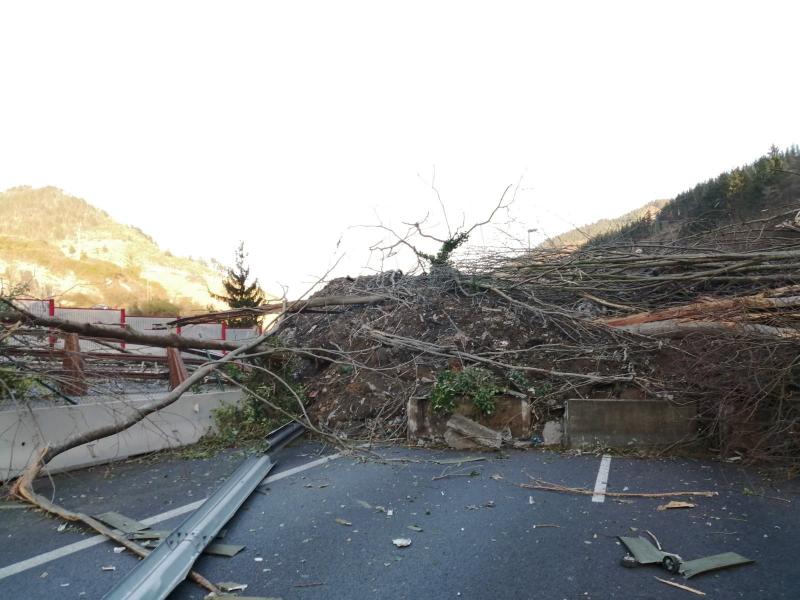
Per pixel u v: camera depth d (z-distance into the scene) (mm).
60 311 19609
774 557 4238
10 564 4262
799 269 8875
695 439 7742
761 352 7172
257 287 36344
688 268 10203
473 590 3754
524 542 4613
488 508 5539
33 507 5602
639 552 4301
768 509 5379
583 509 5477
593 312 10805
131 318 20672
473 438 8312
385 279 12656
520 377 9250
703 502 5617
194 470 7094
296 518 5309
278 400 9672
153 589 3574
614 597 3631
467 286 11555
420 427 8828
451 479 6676
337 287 13227
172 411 8305
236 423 9102
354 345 10898
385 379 9984
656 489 6094
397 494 6070
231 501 5484
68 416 6941
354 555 4387
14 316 6691
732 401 7516
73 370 7230
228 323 23422
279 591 3783
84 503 5742
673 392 8219
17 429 6324
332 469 7246
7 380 6477
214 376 9570
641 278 10312
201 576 3986
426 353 10195
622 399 8273
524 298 11062
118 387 8383
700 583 3820
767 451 7090
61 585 3900
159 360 9758
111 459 7422
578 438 8086
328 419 9727
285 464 7578
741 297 8859
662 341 9094
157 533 4793
